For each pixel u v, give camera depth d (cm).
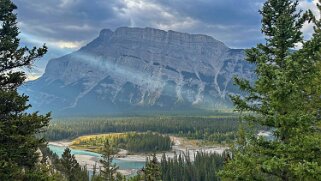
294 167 1330
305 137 1384
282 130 1448
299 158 1408
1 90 1505
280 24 1595
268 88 1479
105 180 5312
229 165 1568
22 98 1530
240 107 1582
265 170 1468
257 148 1487
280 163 1346
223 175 1548
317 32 2048
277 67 1572
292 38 1591
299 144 1391
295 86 1382
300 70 1462
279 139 1498
